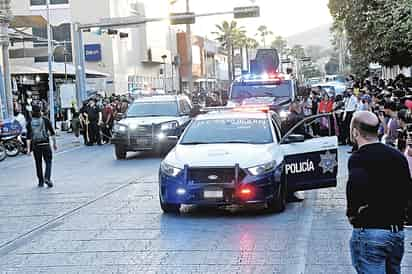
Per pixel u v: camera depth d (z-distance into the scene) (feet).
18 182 61.98
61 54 173.78
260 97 93.97
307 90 105.19
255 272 27.35
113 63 208.95
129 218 40.45
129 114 84.43
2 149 86.63
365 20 111.04
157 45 255.09
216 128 44.50
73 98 136.77
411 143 28.91
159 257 30.53
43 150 57.21
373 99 70.03
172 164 40.24
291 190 42.19
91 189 54.24
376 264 18.06
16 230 38.45
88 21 207.72
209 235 34.81
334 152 42.52
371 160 18.02
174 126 79.77
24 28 174.81
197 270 27.99
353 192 17.87
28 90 164.55
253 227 36.52
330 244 31.94
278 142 42.78
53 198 50.29
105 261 30.19
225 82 372.17
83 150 97.86
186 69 285.43
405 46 97.35
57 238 35.65
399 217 18.13
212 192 38.81
